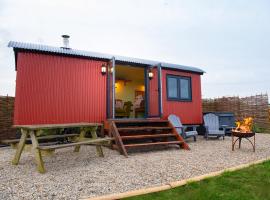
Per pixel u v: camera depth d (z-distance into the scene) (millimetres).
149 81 10781
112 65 9305
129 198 3545
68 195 3717
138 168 5414
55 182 4367
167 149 8281
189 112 12344
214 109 17172
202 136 12742
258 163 5703
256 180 4320
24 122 8375
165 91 11453
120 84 15398
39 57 8883
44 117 8742
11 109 10516
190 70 12375
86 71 9719
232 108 16141
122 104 14945
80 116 9414
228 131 13141
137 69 12906
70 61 9445
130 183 4320
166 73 11625
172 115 10594
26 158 6590
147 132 9195
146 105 10656
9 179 4559
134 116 14750
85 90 9617
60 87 9148
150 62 10867
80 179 4555
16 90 8398
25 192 3842
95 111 9742
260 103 14750
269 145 9125
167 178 4629
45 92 8844
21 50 8602
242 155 7016
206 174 4688
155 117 10188
